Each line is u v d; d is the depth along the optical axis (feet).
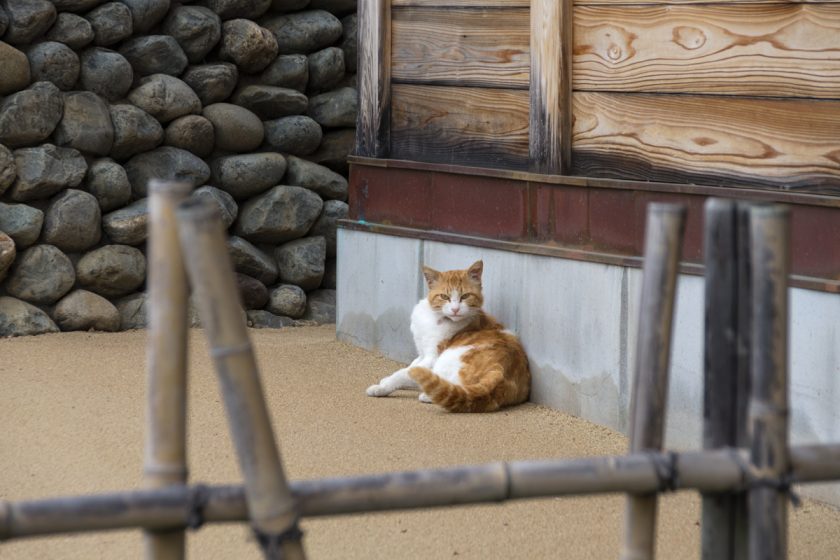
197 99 22.63
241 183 23.09
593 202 15.56
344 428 15.07
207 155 23.26
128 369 17.88
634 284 14.76
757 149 13.47
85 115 21.08
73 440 14.14
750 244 7.41
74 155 21.04
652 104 14.74
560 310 16.16
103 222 21.53
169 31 22.54
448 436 14.84
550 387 16.49
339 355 19.90
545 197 16.42
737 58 13.58
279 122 23.89
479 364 16.40
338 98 24.67
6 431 14.46
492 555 10.89
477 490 7.06
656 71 14.64
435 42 18.44
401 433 14.92
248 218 23.25
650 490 7.33
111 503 6.52
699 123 14.15
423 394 16.65
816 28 12.66
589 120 15.72
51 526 6.39
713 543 7.95
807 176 12.92
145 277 21.88
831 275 12.54
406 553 10.89
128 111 21.63
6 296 20.58
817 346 12.44
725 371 7.66
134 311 21.56
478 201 17.74
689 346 13.93
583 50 15.69
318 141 24.41
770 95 13.24
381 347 19.97
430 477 7.02
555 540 11.30
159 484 6.89
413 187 19.10
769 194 13.14
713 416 7.77
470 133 17.93
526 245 16.65
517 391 16.55
